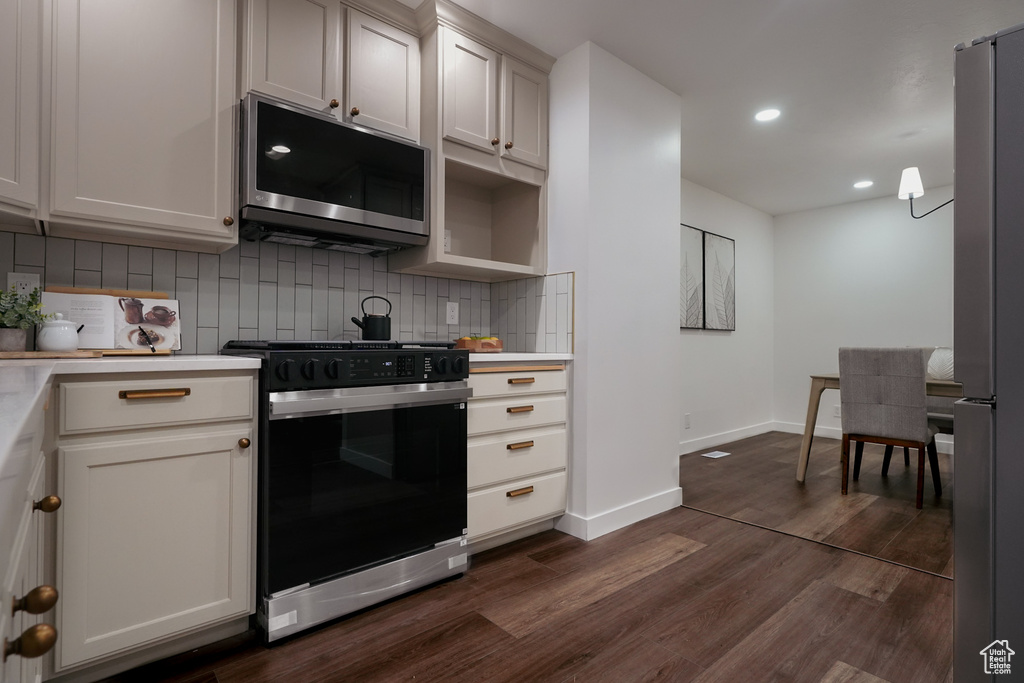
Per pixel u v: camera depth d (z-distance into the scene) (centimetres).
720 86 279
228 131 174
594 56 243
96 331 170
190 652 150
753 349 510
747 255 502
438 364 191
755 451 432
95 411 129
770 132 336
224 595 149
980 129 83
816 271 510
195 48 169
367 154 201
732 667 144
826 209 504
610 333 251
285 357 155
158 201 161
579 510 242
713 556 219
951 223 434
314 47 191
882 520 263
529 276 265
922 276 448
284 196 179
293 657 148
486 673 141
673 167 287
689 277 430
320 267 226
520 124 247
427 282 262
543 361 236
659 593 186
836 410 495
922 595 185
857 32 230
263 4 180
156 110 161
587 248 240
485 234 282
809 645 155
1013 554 79
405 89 216
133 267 183
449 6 214
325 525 164
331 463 165
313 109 190
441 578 192
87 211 149
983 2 207
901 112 306
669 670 143
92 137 151
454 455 198
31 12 141
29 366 117
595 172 244
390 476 180
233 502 150
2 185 134
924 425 281
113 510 132
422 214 217
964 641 84
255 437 155
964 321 84
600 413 245
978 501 82
